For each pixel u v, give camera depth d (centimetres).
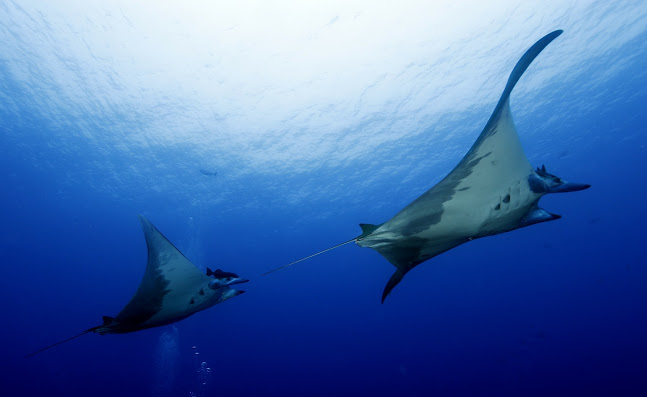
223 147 1602
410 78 1338
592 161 2533
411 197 2297
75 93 1339
